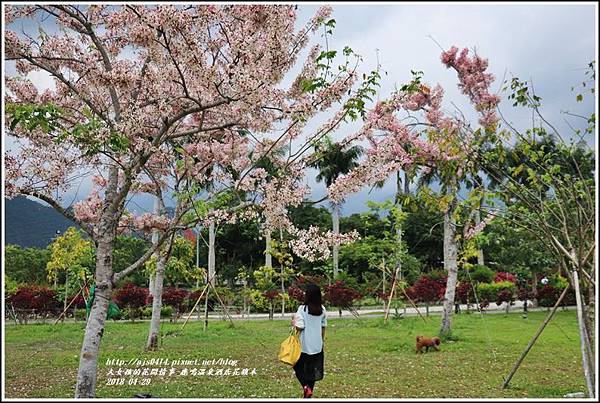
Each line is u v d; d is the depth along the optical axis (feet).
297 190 25.04
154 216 39.37
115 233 22.88
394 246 64.34
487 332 47.80
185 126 34.96
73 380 28.35
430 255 129.80
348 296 66.03
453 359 34.01
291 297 74.08
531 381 27.14
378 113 25.25
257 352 38.06
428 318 62.95
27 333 55.21
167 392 24.86
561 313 69.92
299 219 123.13
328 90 22.79
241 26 23.84
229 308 83.92
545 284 82.12
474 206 23.52
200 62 21.98
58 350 41.50
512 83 22.33
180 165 26.43
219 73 23.66
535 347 38.91
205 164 34.09
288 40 24.53
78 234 65.92
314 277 84.17
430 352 37.17
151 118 25.29
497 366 31.45
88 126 20.01
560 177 22.70
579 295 20.58
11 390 25.73
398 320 60.64
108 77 23.40
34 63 23.35
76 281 71.05
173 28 21.44
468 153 22.91
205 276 68.44
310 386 22.62
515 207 23.04
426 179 32.81
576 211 22.31
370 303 93.04
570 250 21.29
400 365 32.12
